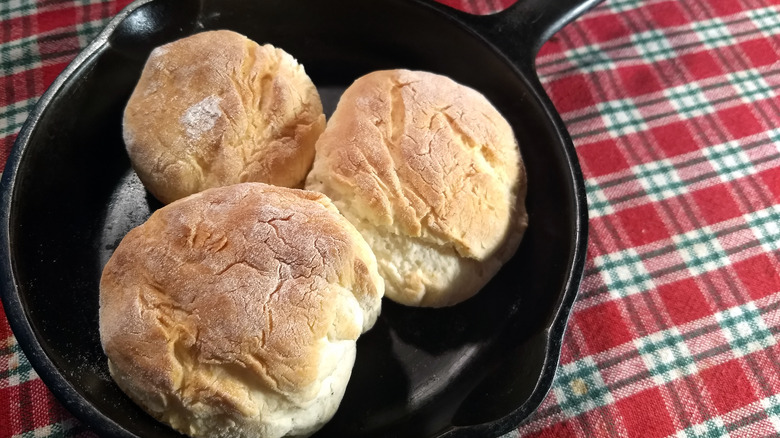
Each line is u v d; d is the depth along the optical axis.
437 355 0.22
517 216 0.23
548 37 0.25
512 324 0.22
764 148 0.28
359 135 0.21
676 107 0.29
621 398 0.22
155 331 0.17
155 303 0.18
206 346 0.17
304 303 0.18
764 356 0.23
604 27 0.31
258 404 0.17
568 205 0.22
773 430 0.22
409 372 0.22
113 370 0.18
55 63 0.28
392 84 0.23
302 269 0.18
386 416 0.21
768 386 0.23
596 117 0.29
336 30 0.27
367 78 0.24
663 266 0.25
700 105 0.30
